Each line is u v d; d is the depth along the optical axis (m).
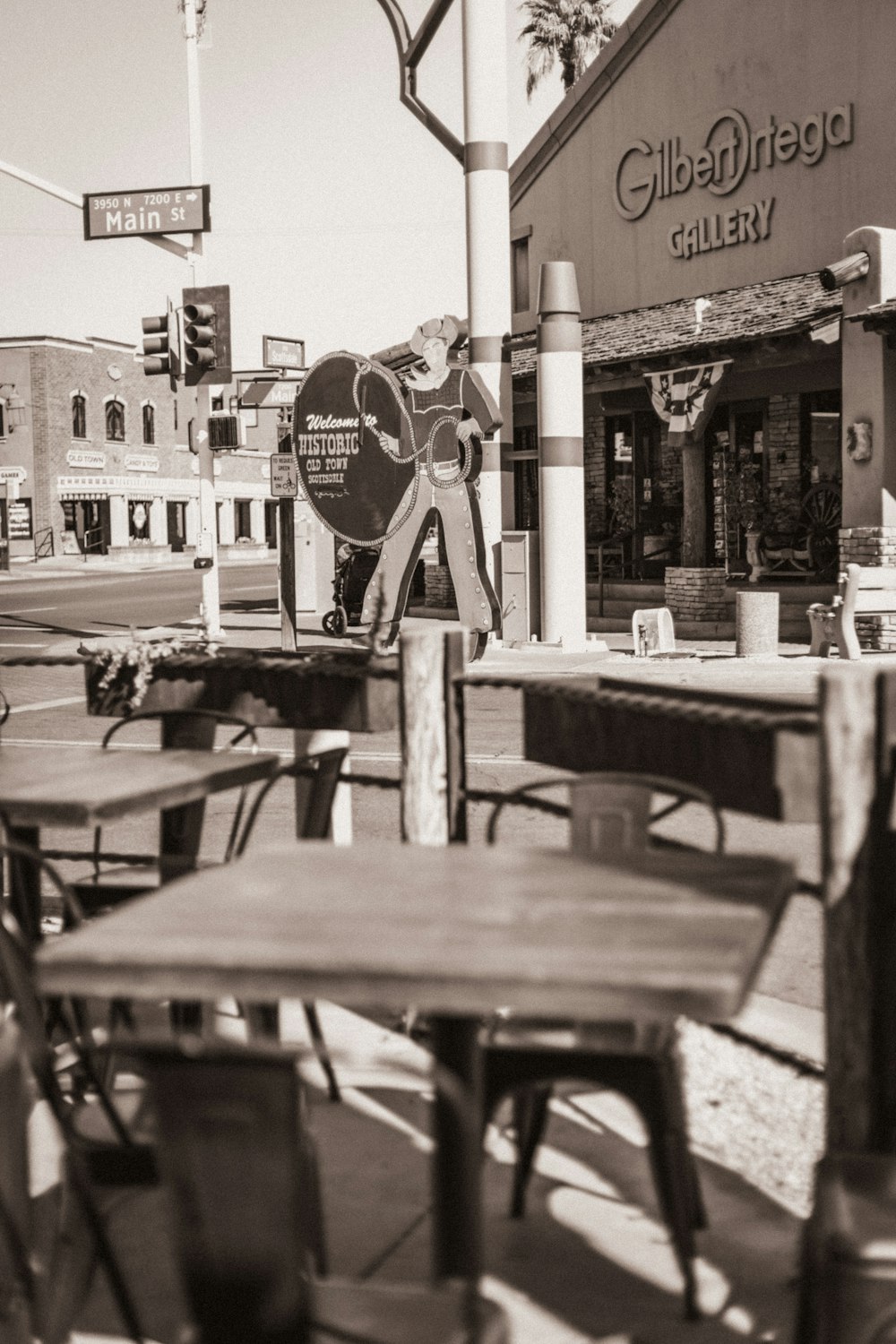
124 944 2.48
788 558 20.92
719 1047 4.66
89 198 18.12
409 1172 3.77
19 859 4.25
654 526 24.00
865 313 16.44
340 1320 2.44
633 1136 3.98
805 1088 4.30
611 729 3.96
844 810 3.06
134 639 5.25
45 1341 2.81
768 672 15.57
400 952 2.41
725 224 21.42
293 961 2.39
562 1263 3.28
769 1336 2.96
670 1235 3.04
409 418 16.25
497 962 2.35
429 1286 2.76
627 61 22.92
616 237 23.77
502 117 19.28
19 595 38.91
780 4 20.06
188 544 72.94
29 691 16.91
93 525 66.19
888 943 3.09
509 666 16.78
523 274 26.17
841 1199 2.56
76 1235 2.90
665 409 20.42
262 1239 2.19
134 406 68.88
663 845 3.99
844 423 17.62
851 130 19.22
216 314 18.56
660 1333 2.98
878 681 3.03
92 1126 3.36
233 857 4.67
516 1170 3.48
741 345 19.12
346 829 5.63
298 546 28.09
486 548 17.34
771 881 2.93
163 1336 3.05
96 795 3.88
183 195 17.95
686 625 21.20
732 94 21.05
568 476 18.23
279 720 4.79
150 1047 2.19
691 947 2.43
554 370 18.11
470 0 19.09
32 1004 2.98
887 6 18.50
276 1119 2.16
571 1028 3.55
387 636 16.58
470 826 8.45
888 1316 2.36
